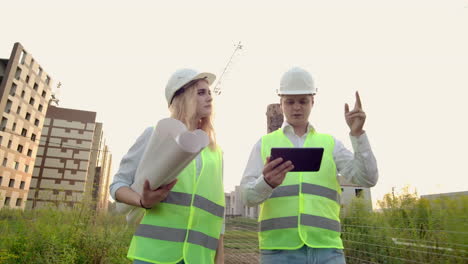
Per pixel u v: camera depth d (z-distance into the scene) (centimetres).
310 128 244
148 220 140
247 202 204
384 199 458
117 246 535
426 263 317
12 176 3447
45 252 416
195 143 105
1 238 461
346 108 199
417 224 351
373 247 379
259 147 242
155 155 110
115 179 145
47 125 5750
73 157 5716
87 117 6006
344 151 229
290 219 206
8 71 3322
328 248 200
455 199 312
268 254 211
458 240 287
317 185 214
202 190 150
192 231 140
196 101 158
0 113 3189
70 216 566
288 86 232
